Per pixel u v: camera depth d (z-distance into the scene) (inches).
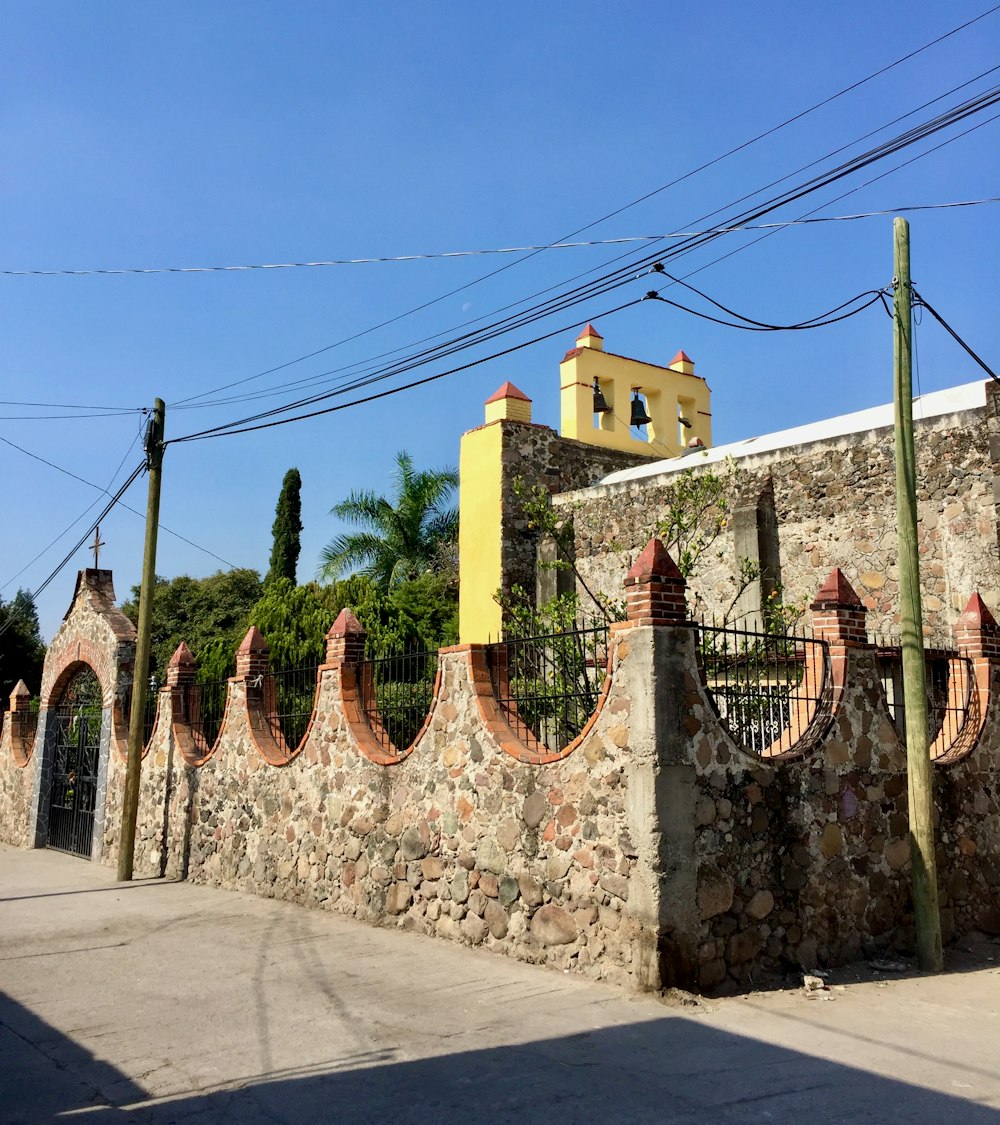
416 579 1184.2
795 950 352.5
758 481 628.4
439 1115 223.3
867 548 569.0
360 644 507.2
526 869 370.9
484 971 350.9
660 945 313.4
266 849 541.3
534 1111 225.1
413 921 428.5
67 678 890.1
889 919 389.1
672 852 320.5
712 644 466.9
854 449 583.5
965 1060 261.6
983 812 443.5
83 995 332.2
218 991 333.1
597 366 890.7
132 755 649.6
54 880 638.5
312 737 513.7
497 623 778.2
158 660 1235.9
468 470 832.3
